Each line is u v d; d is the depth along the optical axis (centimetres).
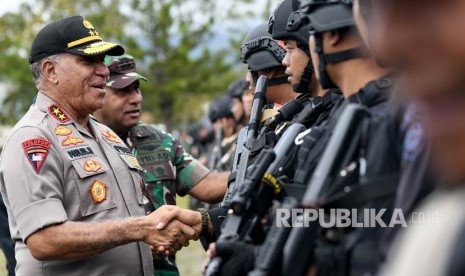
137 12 2769
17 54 2525
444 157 124
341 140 211
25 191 344
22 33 2545
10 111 2566
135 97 438
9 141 357
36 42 372
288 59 299
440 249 123
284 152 258
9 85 2562
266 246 225
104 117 437
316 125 264
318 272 213
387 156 206
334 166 211
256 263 228
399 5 124
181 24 2802
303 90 295
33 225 340
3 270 640
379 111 215
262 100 336
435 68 122
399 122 204
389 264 145
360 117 212
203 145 1334
